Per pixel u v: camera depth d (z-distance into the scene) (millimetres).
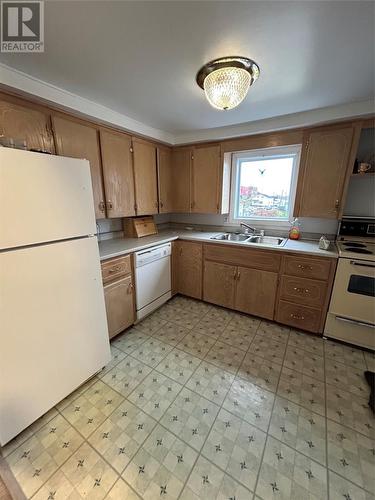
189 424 1352
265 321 2457
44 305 1276
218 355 1938
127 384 1642
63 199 1303
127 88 1619
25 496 1034
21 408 1232
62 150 1731
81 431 1312
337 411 1434
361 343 1978
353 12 963
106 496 1032
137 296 2299
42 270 1244
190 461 1163
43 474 1111
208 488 1056
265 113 2074
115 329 2094
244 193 2939
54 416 1400
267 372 1750
